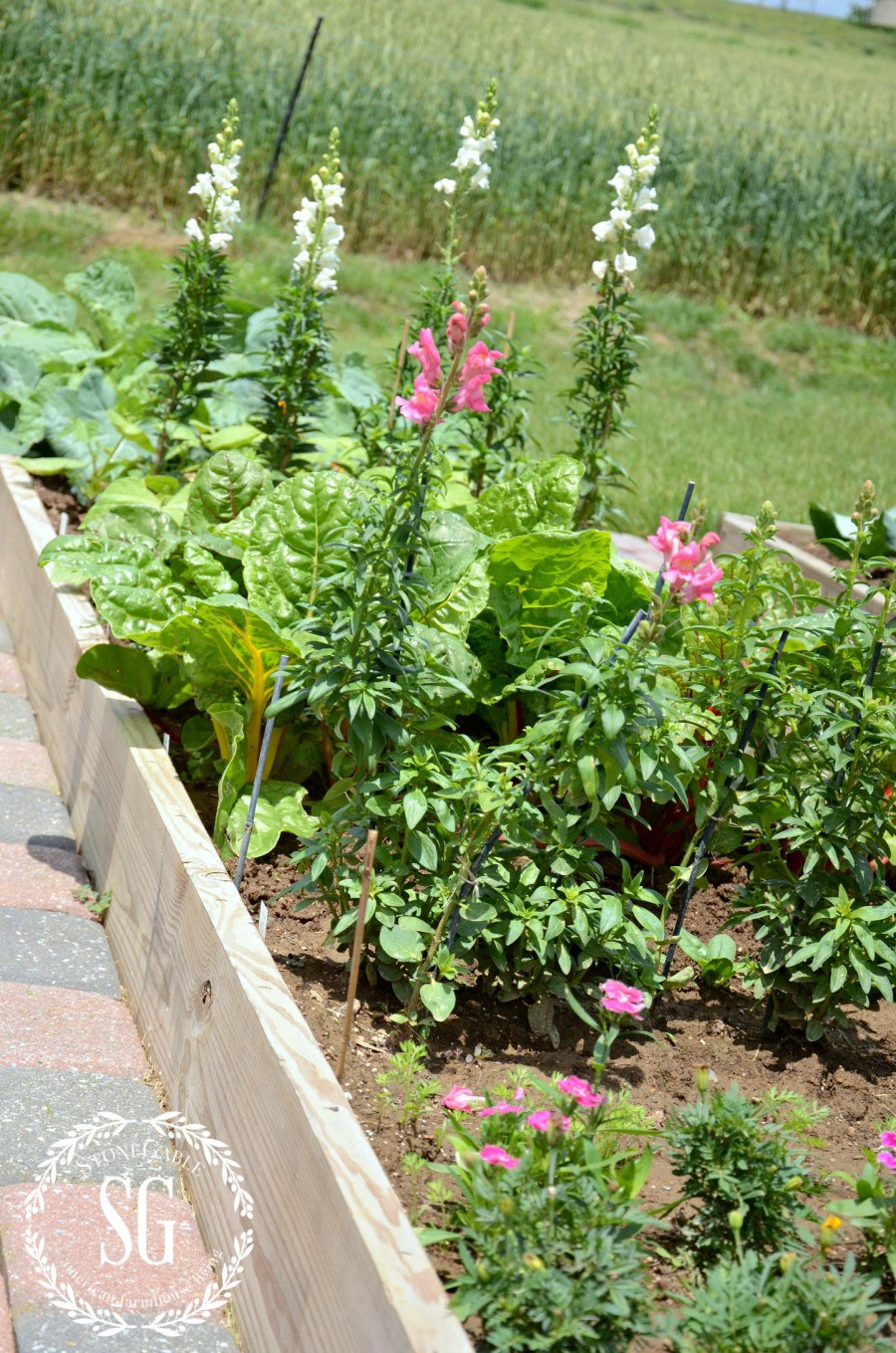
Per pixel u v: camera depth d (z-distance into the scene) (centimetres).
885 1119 251
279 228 1195
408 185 1248
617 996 205
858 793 265
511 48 2022
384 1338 158
